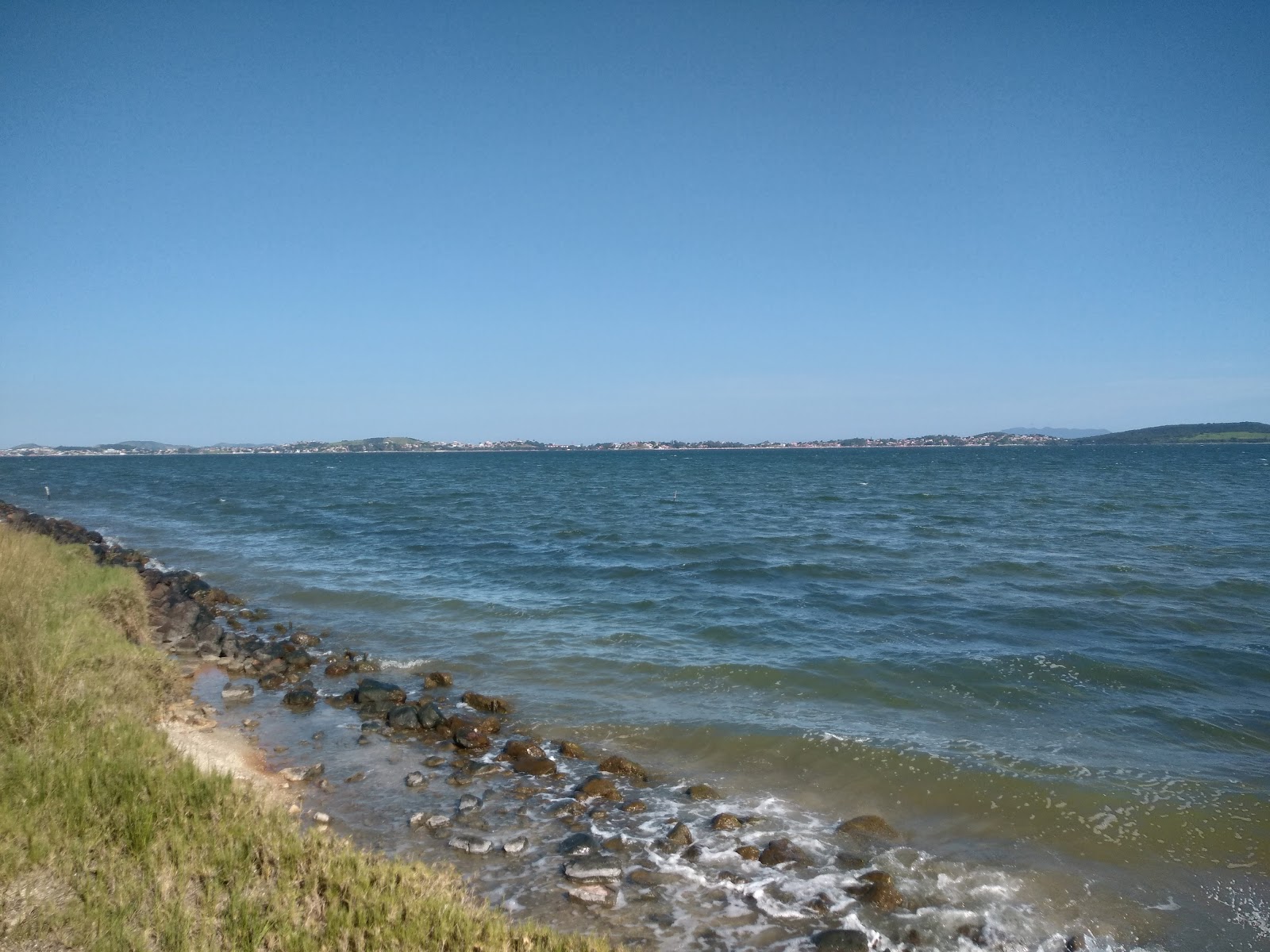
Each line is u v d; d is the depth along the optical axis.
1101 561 25.75
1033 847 8.06
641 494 63.38
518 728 11.41
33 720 7.64
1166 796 9.12
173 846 5.78
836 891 7.19
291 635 16.61
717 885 7.25
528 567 25.20
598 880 7.26
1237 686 13.22
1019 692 12.89
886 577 23.25
